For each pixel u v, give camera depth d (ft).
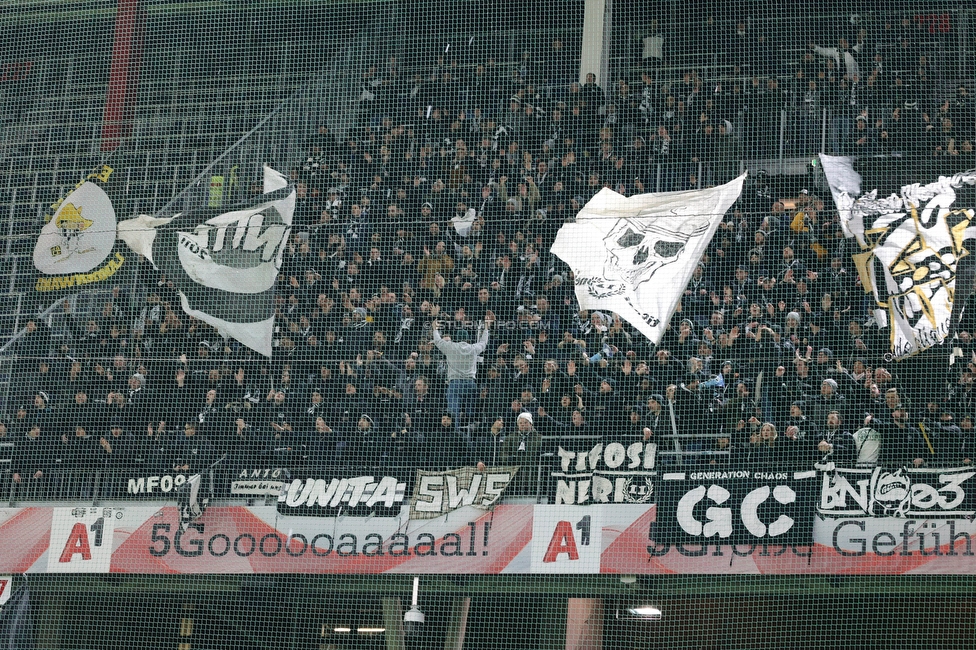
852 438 87.40
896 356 94.17
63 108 120.88
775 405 92.63
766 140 107.76
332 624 95.96
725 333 95.40
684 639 92.68
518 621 93.76
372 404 99.19
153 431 100.63
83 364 103.76
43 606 93.40
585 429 94.02
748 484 83.92
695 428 92.17
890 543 80.64
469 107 112.47
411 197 108.99
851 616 89.92
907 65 108.27
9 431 102.27
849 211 98.58
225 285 107.04
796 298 97.55
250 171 112.27
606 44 115.14
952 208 96.43
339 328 103.35
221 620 92.94
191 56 121.19
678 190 107.04
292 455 95.76
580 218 101.60
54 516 93.04
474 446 94.17
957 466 81.35
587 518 85.97
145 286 108.27
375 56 116.47
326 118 114.32
